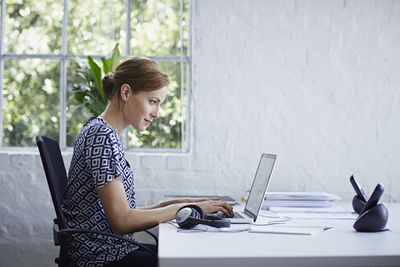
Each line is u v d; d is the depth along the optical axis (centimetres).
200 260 168
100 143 240
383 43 421
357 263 172
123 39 439
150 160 420
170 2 438
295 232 223
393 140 421
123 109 260
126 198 240
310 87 420
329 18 421
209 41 420
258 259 169
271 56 420
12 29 440
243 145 420
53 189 234
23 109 439
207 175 419
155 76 256
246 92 420
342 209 320
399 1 420
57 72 439
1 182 421
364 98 421
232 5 420
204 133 420
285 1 420
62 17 439
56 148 275
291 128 420
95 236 245
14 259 421
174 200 300
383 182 421
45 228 421
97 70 387
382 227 231
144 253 245
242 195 419
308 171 420
